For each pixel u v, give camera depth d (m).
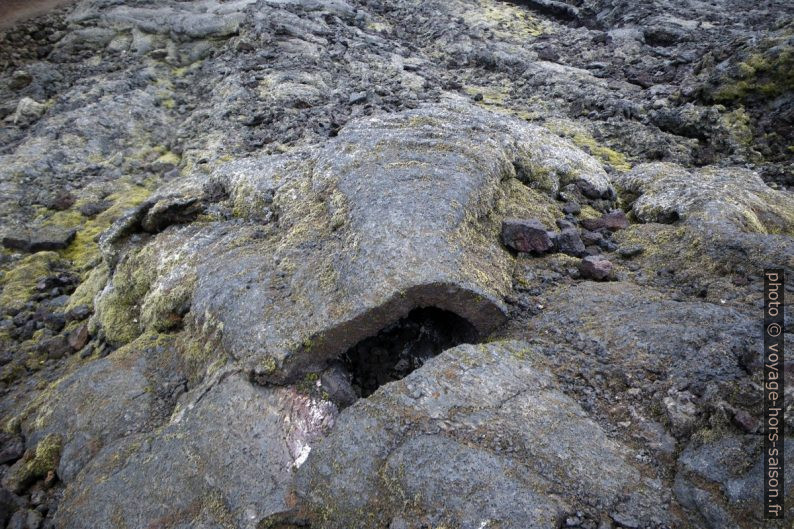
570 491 2.37
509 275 3.63
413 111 5.26
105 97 8.12
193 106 8.09
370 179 3.96
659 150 6.21
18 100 8.51
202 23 9.44
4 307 5.26
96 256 5.72
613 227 4.33
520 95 7.92
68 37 9.79
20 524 3.13
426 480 2.41
